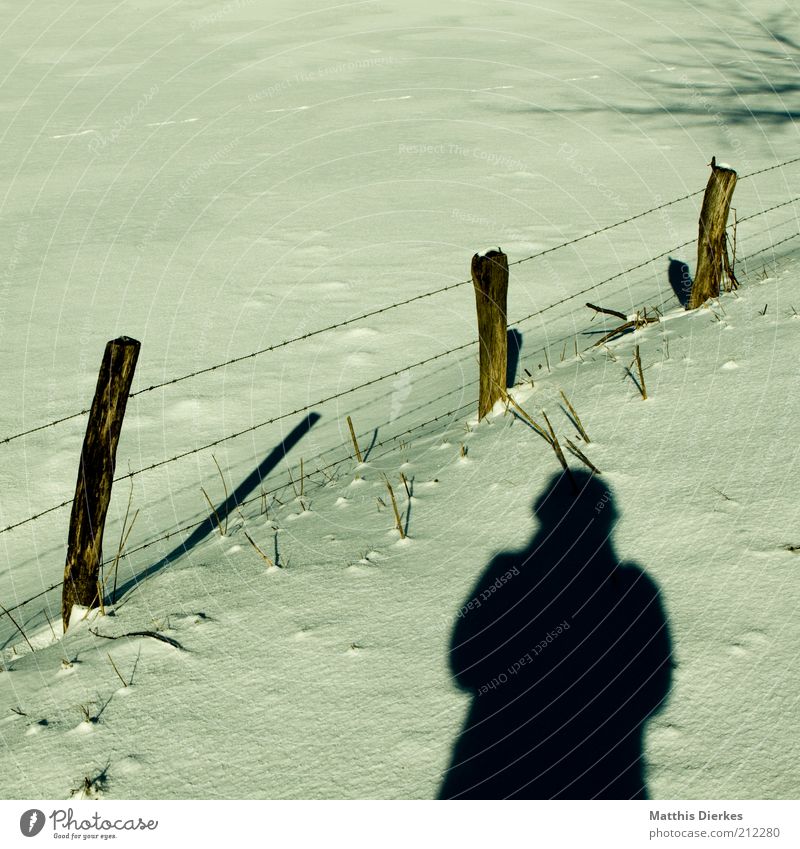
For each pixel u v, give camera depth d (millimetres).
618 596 2553
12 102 14844
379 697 2336
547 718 2180
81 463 3064
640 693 2191
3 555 3996
